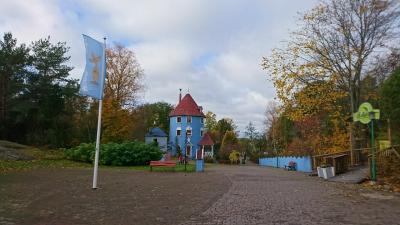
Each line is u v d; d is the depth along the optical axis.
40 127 45.97
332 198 13.31
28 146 40.75
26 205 11.74
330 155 25.14
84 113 54.12
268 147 80.81
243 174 26.06
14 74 43.94
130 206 11.66
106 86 54.78
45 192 14.67
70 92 46.78
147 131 85.06
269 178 21.94
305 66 31.22
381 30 29.86
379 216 10.13
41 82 45.56
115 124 54.09
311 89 31.44
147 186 17.05
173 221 9.57
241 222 9.44
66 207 11.45
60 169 27.95
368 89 30.84
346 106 32.59
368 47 30.25
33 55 46.84
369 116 18.19
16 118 43.25
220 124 93.38
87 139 52.25
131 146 35.41
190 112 86.50
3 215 10.19
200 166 30.44
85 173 24.59
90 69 16.45
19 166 27.58
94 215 10.29
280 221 9.55
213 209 11.16
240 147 75.62
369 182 17.64
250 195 14.06
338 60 30.73
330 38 30.84
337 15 30.55
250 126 95.56
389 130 20.86
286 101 31.94
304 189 15.96
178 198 13.30
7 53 43.06
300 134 48.94
